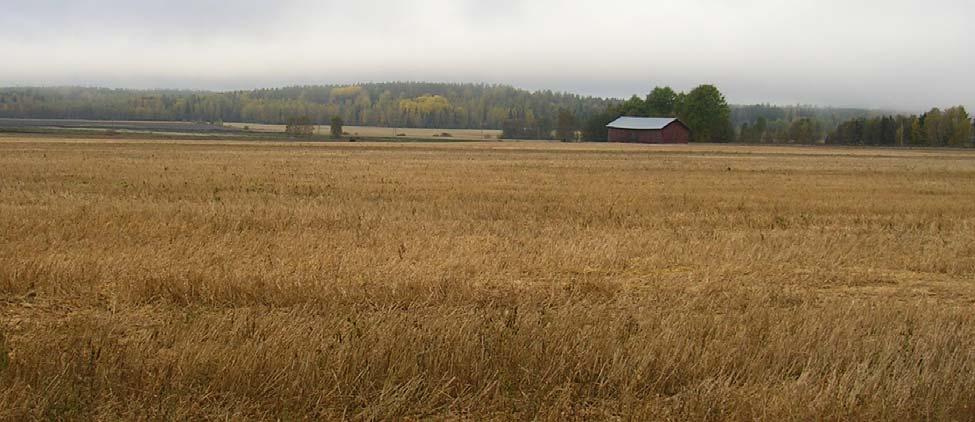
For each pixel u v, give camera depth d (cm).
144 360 663
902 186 3509
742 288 1043
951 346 746
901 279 1205
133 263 1120
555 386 638
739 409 598
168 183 2873
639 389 649
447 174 3656
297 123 12938
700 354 700
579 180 3450
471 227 1711
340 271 1090
